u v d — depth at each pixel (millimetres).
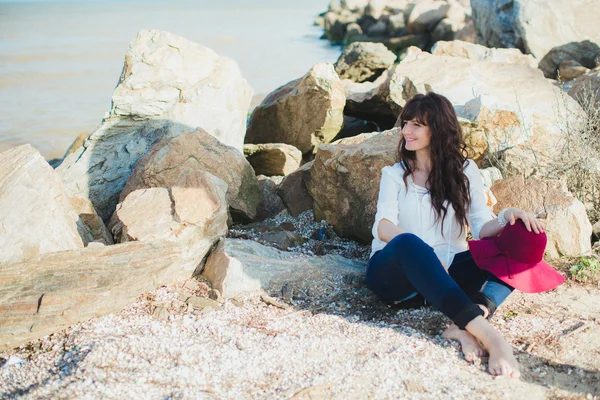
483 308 3473
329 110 7211
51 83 16516
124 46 23625
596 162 5129
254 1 54938
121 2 56875
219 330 3584
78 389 3043
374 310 3848
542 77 7000
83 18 37844
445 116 3725
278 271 4180
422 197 3822
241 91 6480
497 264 3562
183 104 6047
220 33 28781
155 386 3068
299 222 5281
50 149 11008
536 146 5477
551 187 4551
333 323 3650
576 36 13117
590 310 3746
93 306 3711
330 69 7191
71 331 3633
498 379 3092
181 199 4359
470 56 10352
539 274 3580
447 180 3764
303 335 3510
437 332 3562
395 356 3279
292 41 26734
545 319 3648
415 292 3715
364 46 12219
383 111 7660
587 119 5582
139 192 4574
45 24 33688
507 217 3635
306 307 3893
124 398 2982
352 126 8328
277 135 7641
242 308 3854
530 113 5742
